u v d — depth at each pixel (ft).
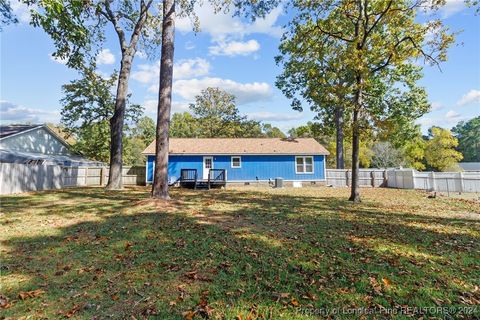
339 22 43.57
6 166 46.85
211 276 12.65
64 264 14.29
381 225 23.20
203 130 140.05
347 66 40.55
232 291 11.18
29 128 76.02
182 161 74.79
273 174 76.48
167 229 21.27
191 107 140.77
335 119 90.79
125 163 139.44
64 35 30.89
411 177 66.54
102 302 10.40
